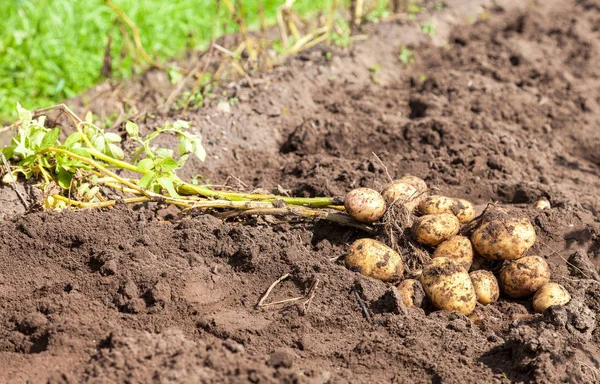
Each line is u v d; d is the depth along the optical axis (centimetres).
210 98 225
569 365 160
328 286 171
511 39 274
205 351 156
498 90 244
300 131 219
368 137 221
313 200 186
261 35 276
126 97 235
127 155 203
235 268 174
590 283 179
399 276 175
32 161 185
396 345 162
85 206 182
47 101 238
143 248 172
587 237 189
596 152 233
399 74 259
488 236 175
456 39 285
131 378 151
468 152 213
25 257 172
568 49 280
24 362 157
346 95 241
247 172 211
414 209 182
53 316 161
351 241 183
